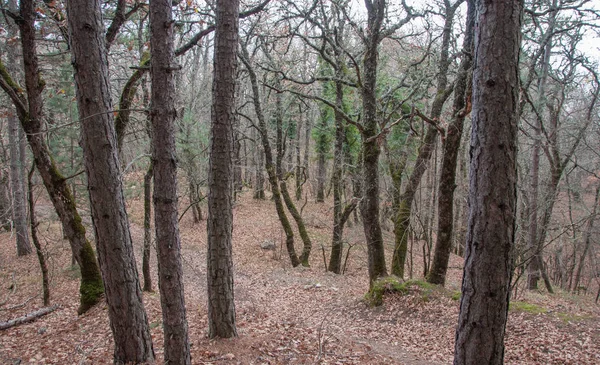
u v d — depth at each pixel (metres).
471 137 3.21
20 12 7.18
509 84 3.00
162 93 4.22
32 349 7.61
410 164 19.95
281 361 6.21
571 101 17.73
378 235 11.57
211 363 5.90
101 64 4.44
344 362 6.55
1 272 14.96
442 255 11.20
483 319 3.16
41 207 22.19
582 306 10.97
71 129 13.65
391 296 10.79
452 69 12.88
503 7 2.95
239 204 28.36
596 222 19.03
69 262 15.67
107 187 4.61
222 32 6.01
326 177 27.05
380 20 10.45
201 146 19.69
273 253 19.42
